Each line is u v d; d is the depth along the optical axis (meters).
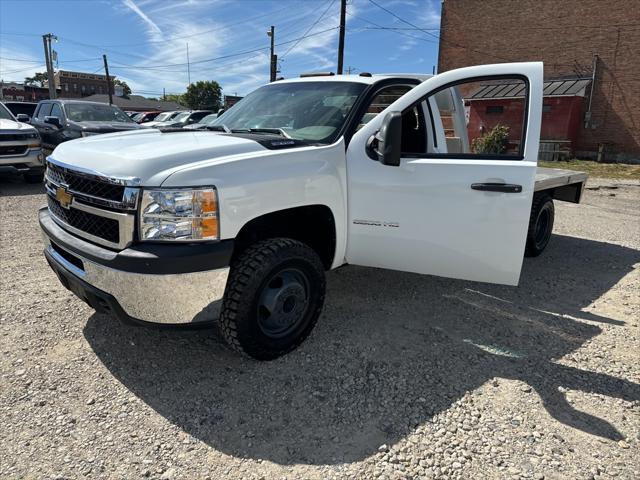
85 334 3.44
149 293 2.57
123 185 2.61
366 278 4.71
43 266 4.80
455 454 2.38
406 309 4.06
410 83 3.97
